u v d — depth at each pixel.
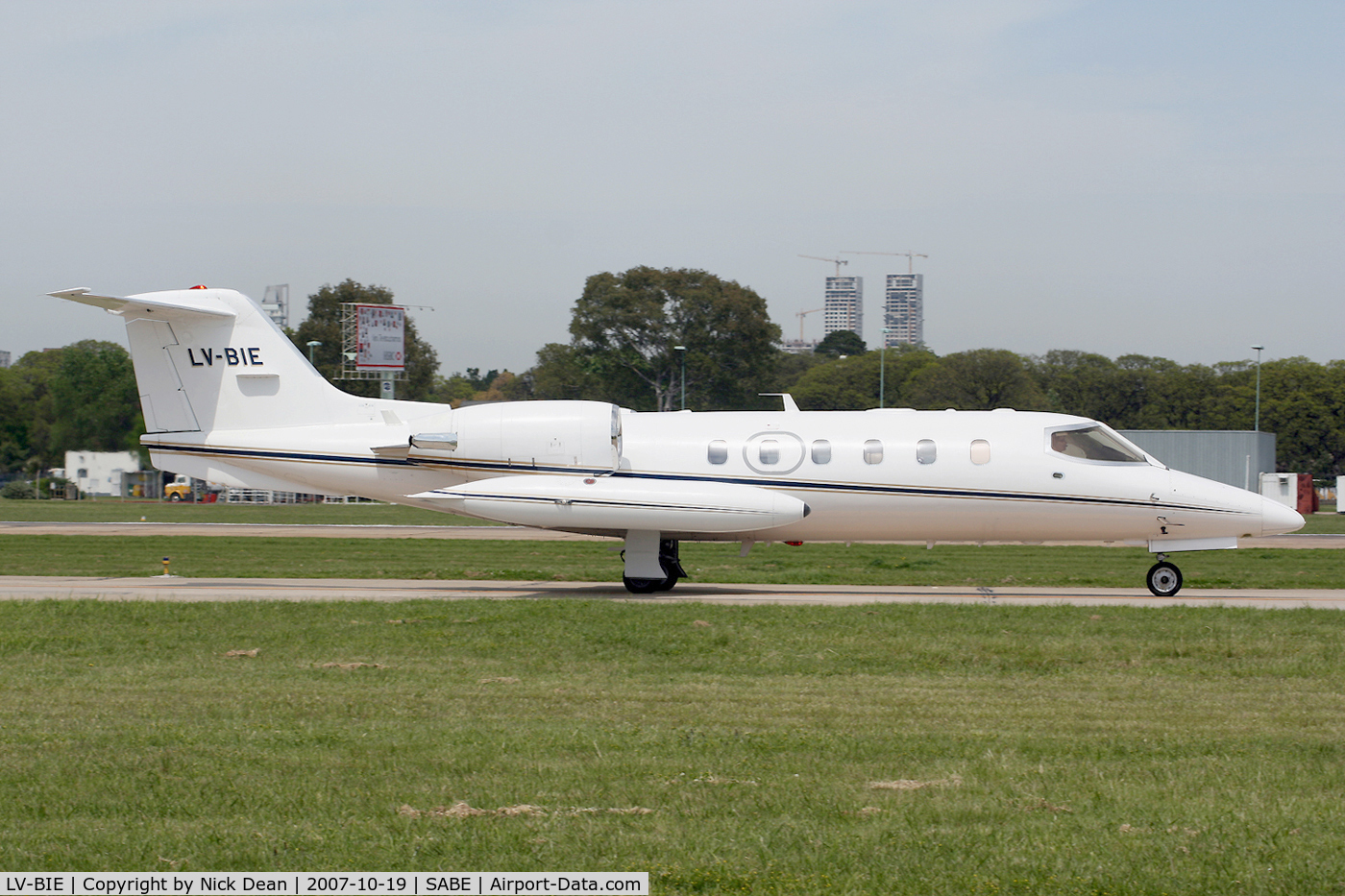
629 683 25.58
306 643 30.56
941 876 13.79
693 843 14.81
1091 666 27.75
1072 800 16.67
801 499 44.22
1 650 29.83
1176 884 13.59
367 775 17.84
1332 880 13.71
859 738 20.31
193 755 19.06
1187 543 44.00
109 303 43.41
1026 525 44.06
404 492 46.25
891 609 36.28
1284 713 22.66
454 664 27.91
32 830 15.44
